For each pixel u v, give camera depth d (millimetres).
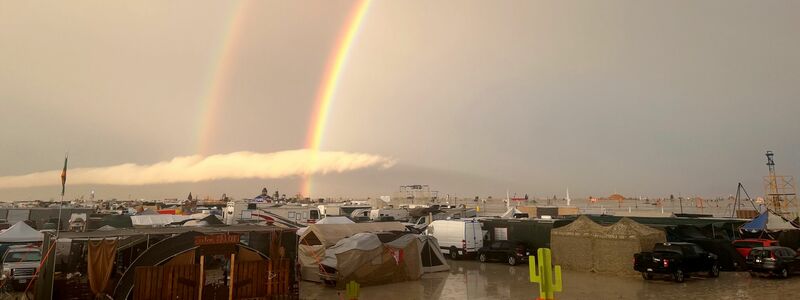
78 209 52438
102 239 16391
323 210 61500
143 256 15938
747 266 23281
